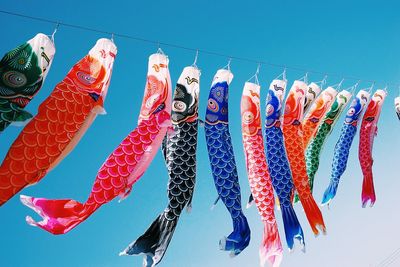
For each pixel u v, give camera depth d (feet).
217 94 15.84
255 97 16.51
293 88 17.99
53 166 11.18
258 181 15.72
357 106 19.92
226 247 14.25
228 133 15.71
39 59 11.19
